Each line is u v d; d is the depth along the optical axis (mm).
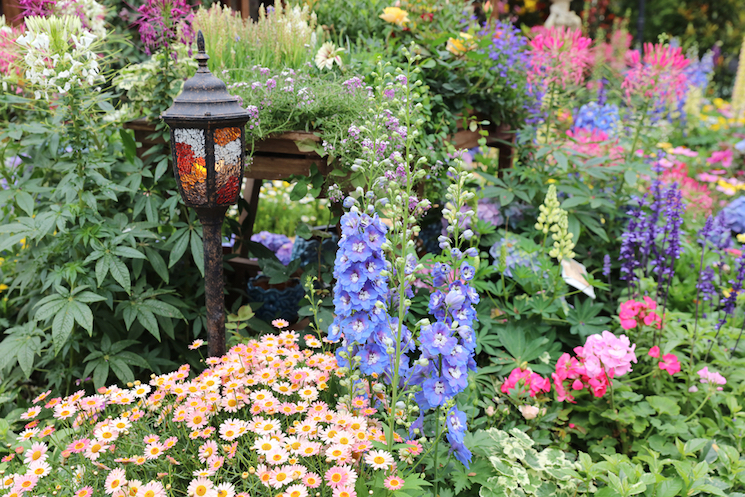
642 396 2375
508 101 3838
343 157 2467
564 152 3537
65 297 2363
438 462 1920
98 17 3061
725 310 2707
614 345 2316
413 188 2879
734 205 4496
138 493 1564
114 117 3113
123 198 2930
